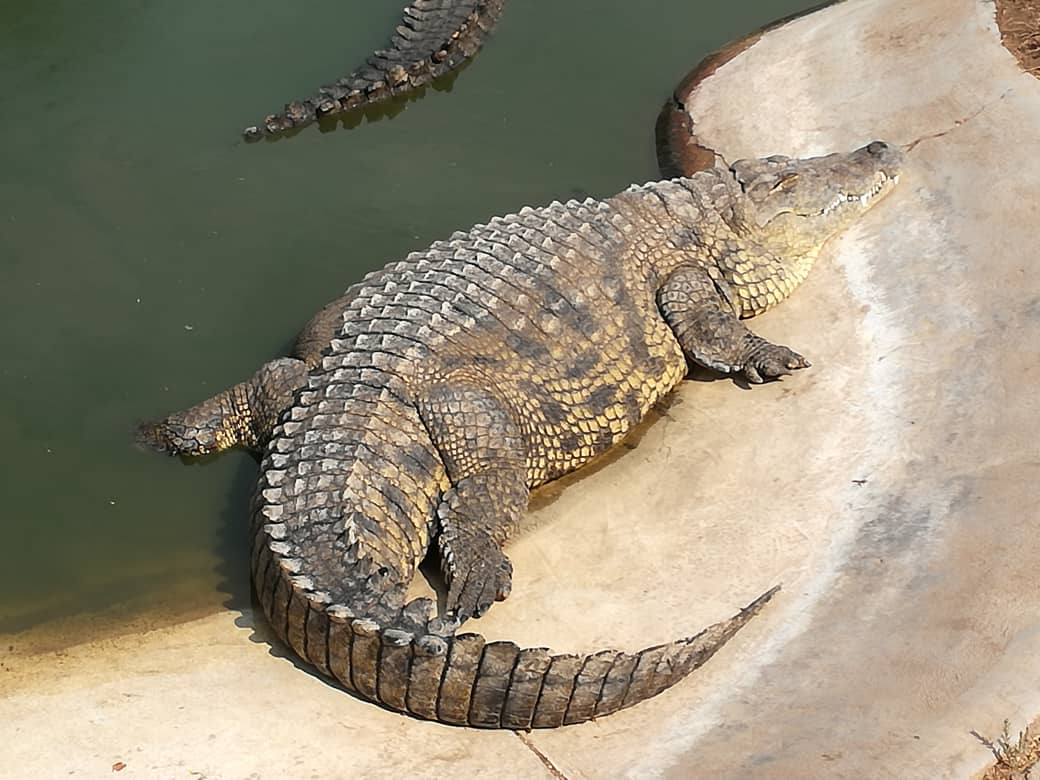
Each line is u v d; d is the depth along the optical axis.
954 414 7.88
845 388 8.11
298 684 7.39
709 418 8.10
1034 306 8.06
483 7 9.99
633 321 8.10
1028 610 7.16
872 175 8.58
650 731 7.16
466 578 7.51
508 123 9.47
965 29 9.17
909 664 7.13
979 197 8.49
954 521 7.54
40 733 7.30
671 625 7.47
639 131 9.41
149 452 8.10
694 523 7.77
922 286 8.34
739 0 10.24
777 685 7.23
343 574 7.29
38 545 7.84
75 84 9.58
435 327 7.84
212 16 10.08
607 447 7.99
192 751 7.22
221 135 9.34
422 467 7.65
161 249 8.80
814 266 8.59
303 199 9.05
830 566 7.56
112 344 8.43
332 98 9.40
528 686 7.11
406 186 9.12
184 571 7.77
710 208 8.40
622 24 10.05
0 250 8.76
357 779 7.11
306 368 8.02
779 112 9.30
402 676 7.17
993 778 6.80
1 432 8.14
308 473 7.54
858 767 6.87
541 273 8.02
